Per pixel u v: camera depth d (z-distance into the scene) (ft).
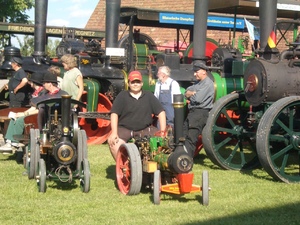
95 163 28.32
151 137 21.35
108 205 20.04
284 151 24.54
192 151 26.96
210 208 19.71
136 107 22.81
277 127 26.35
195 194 21.76
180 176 19.72
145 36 49.21
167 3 75.82
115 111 22.72
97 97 34.60
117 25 37.78
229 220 18.25
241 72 31.83
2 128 31.22
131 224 17.72
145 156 21.42
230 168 27.66
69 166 22.30
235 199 21.16
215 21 51.26
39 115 24.23
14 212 19.06
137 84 22.81
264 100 25.43
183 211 19.31
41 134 23.82
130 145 21.49
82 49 42.34
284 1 40.91
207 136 27.45
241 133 27.73
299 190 22.84
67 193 21.83
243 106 28.37
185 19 47.96
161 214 18.89
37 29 39.32
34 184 23.24
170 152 20.47
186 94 27.12
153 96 23.13
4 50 37.04
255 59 25.85
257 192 22.38
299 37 30.25
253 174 26.45
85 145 23.12
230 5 38.93
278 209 19.77
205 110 27.22
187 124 27.20
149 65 35.45
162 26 51.13
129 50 36.40
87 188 21.76
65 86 30.86
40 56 39.04
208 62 41.34
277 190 22.77
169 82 28.17
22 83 32.14
